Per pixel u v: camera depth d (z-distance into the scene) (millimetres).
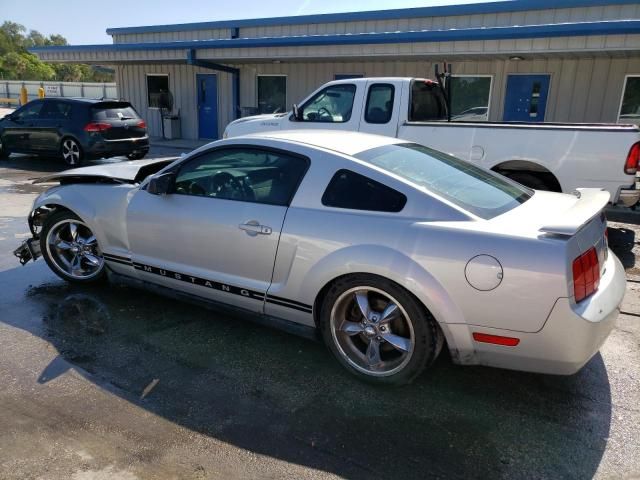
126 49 15867
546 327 2660
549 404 3008
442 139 6707
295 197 3352
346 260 3059
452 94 13422
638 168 5793
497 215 3035
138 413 2873
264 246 3400
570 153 5977
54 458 2512
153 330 3869
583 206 3045
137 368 3340
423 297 2861
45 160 13508
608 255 3350
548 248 2650
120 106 12383
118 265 4285
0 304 4285
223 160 3695
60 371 3285
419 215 2988
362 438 2697
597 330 2680
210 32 16844
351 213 3148
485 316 2768
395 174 3188
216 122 17484
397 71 13945
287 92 15805
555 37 10062
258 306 3553
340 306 3215
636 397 3088
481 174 3736
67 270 4668
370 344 3168
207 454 2559
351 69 14609
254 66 16141
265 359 3484
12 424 2756
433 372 3344
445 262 2814
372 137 3854
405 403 3008
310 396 3066
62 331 3828
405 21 13297
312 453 2580
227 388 3135
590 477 2449
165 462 2498
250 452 2580
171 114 18125
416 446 2641
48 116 12133
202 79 17391
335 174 3264
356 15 13773
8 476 2385
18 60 78188
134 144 12453
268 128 8125
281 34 15398
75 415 2842
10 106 35281
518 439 2705
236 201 3584
